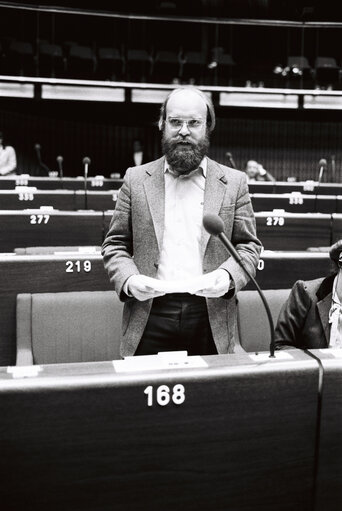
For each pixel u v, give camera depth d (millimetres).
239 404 1312
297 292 2287
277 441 1340
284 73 13156
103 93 11461
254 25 13461
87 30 13234
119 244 2012
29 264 3080
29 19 12672
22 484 1225
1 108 12016
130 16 12000
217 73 12930
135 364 1343
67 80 11281
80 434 1240
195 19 12539
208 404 1296
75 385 1229
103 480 1261
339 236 5371
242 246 1938
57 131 13000
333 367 1350
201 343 1934
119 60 12398
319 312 2221
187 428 1291
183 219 1947
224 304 1918
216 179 1956
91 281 3197
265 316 2977
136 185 1983
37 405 1215
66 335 2822
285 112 12781
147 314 1918
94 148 13328
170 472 1293
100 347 2844
